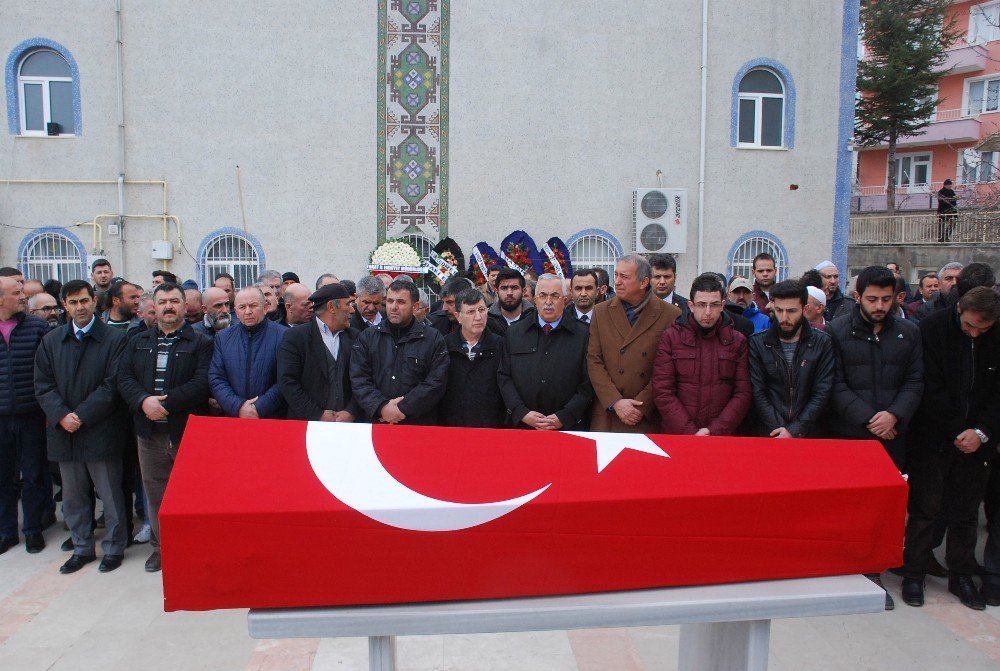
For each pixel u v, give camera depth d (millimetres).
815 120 11852
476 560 2211
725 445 2553
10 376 4797
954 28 24047
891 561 2494
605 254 11742
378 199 11281
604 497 2277
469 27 11211
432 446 2414
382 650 2234
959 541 4195
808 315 4840
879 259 18750
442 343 4277
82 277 11086
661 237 11391
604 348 4328
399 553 2174
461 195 11367
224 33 10953
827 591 2342
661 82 11516
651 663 3445
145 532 5109
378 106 11188
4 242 10992
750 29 11617
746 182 11789
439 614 2146
